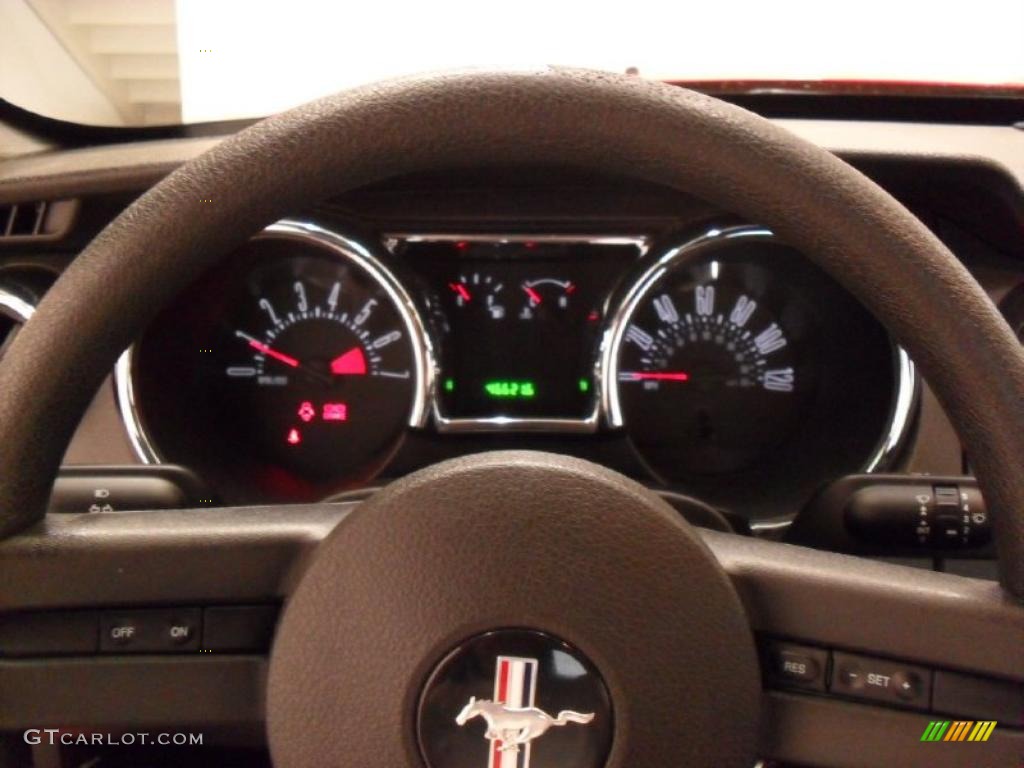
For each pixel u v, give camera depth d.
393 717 0.61
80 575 0.66
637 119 0.61
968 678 0.63
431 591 0.60
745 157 0.61
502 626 0.60
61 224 1.30
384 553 0.61
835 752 0.65
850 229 0.61
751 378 1.51
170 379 1.41
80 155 1.40
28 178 1.29
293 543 0.67
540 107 0.61
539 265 1.36
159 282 0.63
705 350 1.51
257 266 1.44
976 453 0.61
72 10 2.40
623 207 1.33
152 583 0.67
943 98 1.51
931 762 0.64
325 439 1.51
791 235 0.63
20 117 1.53
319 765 0.62
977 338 0.60
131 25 2.61
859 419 1.40
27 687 0.68
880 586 0.64
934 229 1.32
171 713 0.68
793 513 1.43
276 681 0.62
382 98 0.62
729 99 1.54
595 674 0.60
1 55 2.17
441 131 0.62
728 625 0.62
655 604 0.61
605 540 0.60
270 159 0.62
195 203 0.62
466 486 0.61
